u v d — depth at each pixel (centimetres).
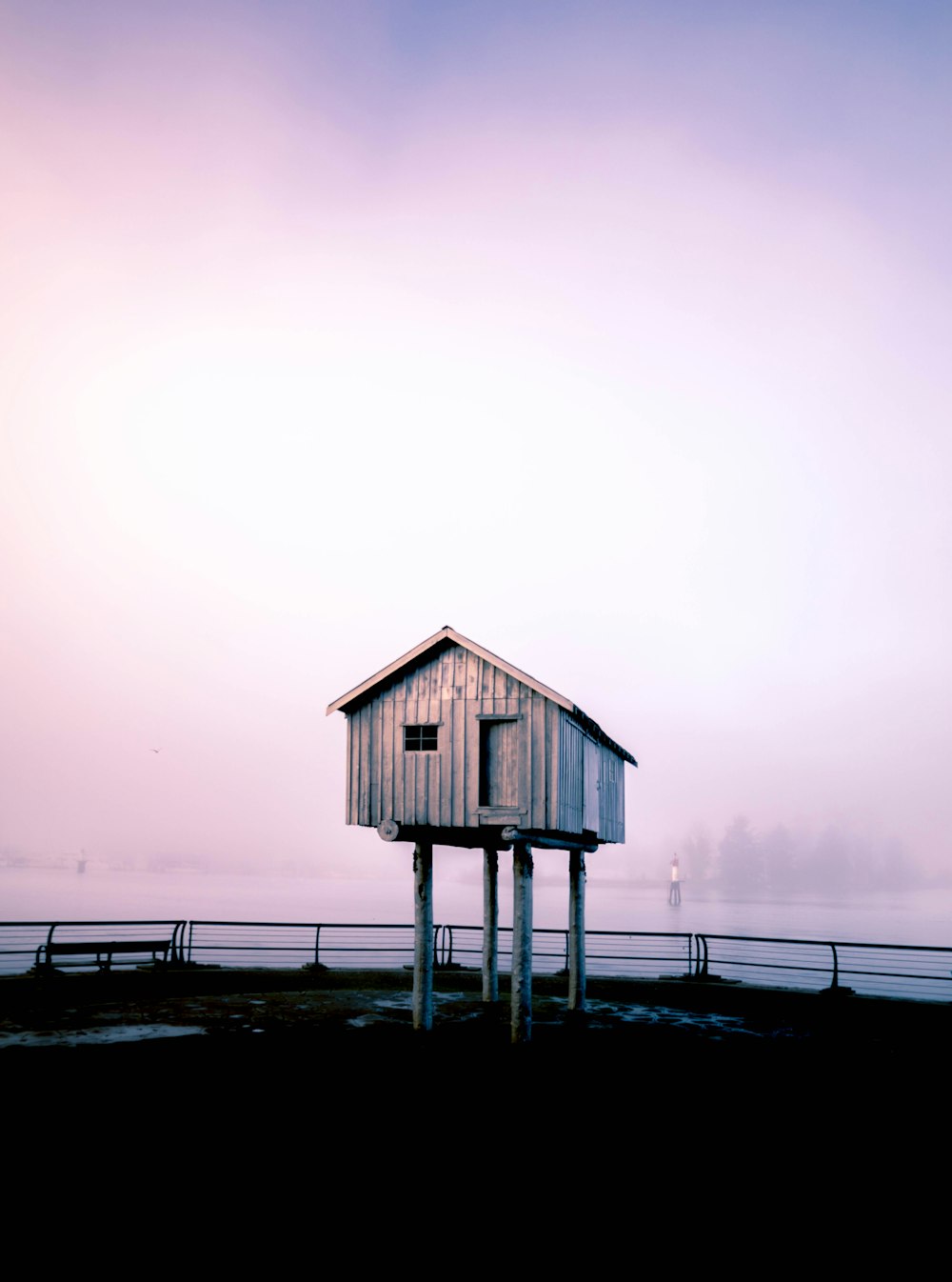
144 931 7169
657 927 10281
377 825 1808
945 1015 1962
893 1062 1598
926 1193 1014
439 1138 1178
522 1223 934
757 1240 901
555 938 6266
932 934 9412
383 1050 1628
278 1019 1889
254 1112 1260
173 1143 1136
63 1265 826
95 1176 1028
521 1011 1680
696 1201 992
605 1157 1120
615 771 2295
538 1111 1297
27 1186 999
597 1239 902
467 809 1744
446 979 2389
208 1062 1510
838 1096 1382
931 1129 1233
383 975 2409
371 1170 1070
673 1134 1203
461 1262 851
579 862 2075
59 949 2223
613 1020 1961
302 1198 985
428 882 1836
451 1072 1492
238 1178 1034
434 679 1820
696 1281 820
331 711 1888
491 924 2139
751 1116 1281
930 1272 838
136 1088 1355
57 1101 1287
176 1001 2084
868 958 5803
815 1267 848
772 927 10531
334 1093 1357
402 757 1820
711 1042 1747
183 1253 854
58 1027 1770
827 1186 1034
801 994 2120
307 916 11475
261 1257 852
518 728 1748
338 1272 828
